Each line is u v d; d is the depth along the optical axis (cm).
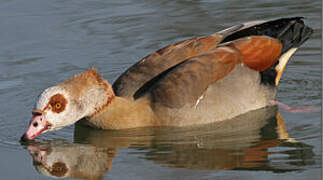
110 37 1969
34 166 1321
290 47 1568
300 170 1240
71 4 2202
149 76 1486
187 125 1455
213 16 2091
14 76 1770
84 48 1909
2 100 1647
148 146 1391
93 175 1262
